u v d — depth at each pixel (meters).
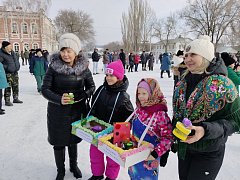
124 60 15.74
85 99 2.61
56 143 2.55
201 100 1.56
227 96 1.50
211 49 1.60
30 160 3.21
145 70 17.89
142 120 2.04
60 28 47.66
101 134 2.11
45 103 6.46
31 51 12.95
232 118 1.55
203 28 25.48
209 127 1.46
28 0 28.55
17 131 4.28
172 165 3.14
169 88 9.07
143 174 2.12
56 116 2.48
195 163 1.71
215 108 1.52
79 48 2.46
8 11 42.97
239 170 2.98
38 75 7.61
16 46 45.81
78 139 2.64
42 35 47.62
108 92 2.48
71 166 2.84
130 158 1.75
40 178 2.79
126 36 36.75
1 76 5.25
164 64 12.58
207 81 1.56
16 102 6.44
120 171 2.92
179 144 1.73
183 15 26.41
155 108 1.99
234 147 3.69
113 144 1.92
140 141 1.89
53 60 2.46
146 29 34.81
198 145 1.62
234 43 27.44
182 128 1.42
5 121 4.85
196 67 1.62
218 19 24.36
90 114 2.59
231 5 23.52
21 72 14.20
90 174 2.87
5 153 3.39
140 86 2.00
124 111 2.45
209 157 1.66
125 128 2.02
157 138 2.00
